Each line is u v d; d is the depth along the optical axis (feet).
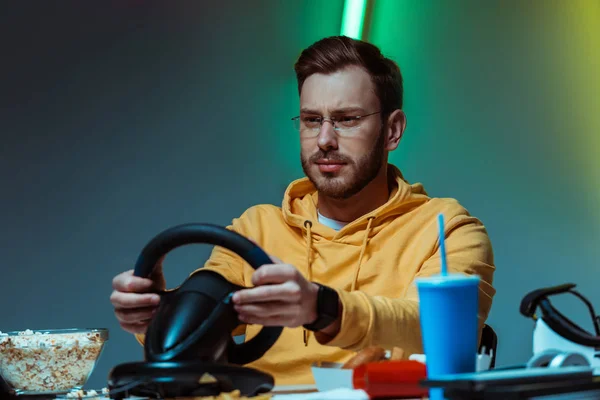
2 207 11.17
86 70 11.68
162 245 4.19
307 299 4.15
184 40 12.04
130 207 11.61
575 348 3.66
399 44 12.57
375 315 4.61
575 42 13.35
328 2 12.39
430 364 3.26
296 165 12.26
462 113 12.82
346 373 3.84
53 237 11.29
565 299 12.92
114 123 11.69
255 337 4.20
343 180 6.44
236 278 6.68
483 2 13.02
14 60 11.41
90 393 4.61
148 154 11.76
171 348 3.67
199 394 3.61
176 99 11.94
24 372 4.74
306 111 6.51
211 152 11.97
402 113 6.84
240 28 12.21
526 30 13.14
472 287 3.26
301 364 6.13
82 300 11.28
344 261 6.40
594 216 13.17
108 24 11.82
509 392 2.71
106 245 11.46
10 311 11.03
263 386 3.80
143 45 11.91
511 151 12.94
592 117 13.34
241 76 12.17
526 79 13.09
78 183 11.47
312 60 6.52
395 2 12.57
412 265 6.34
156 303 4.24
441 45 12.80
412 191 6.81
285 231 6.81
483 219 12.74
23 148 11.33
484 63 12.96
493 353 5.93
